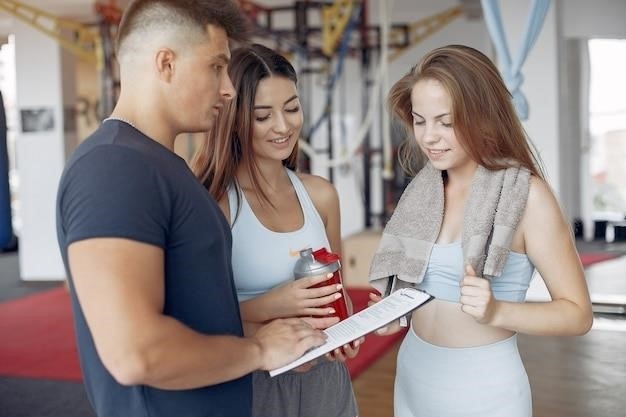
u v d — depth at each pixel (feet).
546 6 12.59
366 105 27.43
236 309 4.50
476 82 5.06
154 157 3.88
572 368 14.12
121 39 4.16
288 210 6.11
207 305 4.10
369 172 29.71
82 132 32.55
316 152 25.96
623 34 23.68
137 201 3.66
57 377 14.16
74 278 3.60
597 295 19.97
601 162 35.12
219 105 4.36
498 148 5.19
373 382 13.35
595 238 33.47
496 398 5.24
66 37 25.77
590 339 16.10
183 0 4.04
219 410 4.20
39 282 25.96
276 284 5.87
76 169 3.74
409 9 31.63
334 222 6.57
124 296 3.49
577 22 23.91
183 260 3.97
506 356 5.32
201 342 3.81
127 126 4.01
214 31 4.14
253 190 5.95
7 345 16.83
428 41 32.32
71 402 12.69
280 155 5.89
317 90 33.50
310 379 5.85
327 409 5.93
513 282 5.26
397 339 16.21
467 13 28.53
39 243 26.17
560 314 4.95
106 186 3.63
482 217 5.12
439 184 5.62
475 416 5.28
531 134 19.83
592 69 34.40
